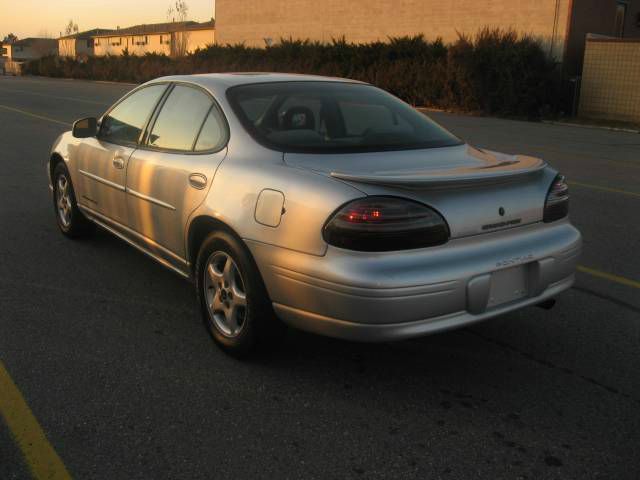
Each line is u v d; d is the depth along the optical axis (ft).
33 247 18.69
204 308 12.66
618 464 9.30
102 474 8.81
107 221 16.67
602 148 44.96
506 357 12.55
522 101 71.36
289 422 10.16
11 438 9.57
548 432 10.06
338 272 9.78
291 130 12.24
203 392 10.98
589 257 19.04
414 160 11.59
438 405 10.78
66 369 11.60
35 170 30.66
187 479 8.75
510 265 10.68
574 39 77.56
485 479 8.91
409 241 9.86
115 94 89.04
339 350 12.65
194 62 126.41
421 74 81.92
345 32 105.09
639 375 11.93
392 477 8.91
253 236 10.97
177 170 13.04
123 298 15.05
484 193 10.70
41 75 189.57
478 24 85.61
